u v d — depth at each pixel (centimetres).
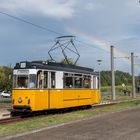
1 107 3178
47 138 1415
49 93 2616
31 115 2622
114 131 1606
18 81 2547
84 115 2394
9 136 1463
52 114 2722
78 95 3028
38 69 2517
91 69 3350
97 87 3434
